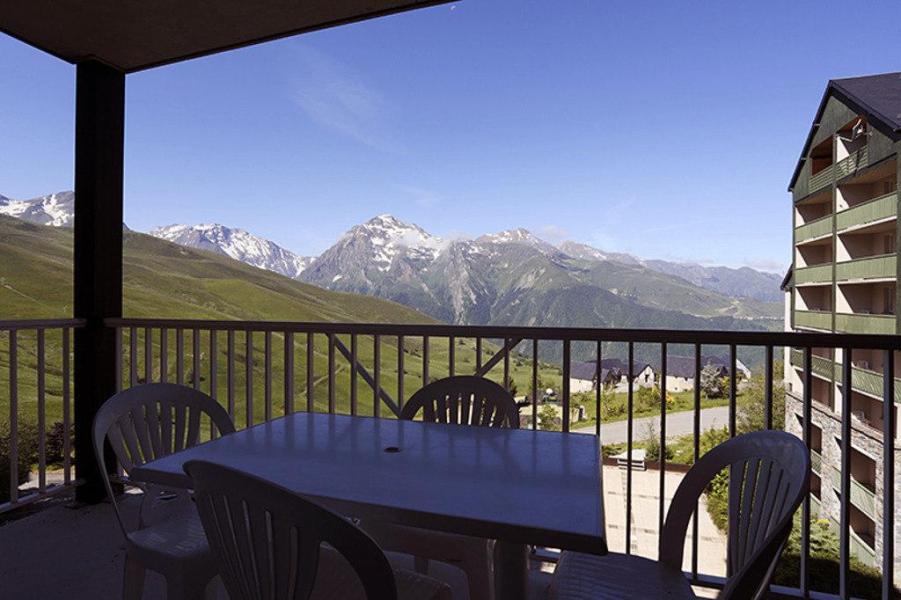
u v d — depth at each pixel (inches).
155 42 115.3
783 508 42.4
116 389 125.9
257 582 39.5
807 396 79.0
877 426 257.9
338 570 53.2
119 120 129.8
